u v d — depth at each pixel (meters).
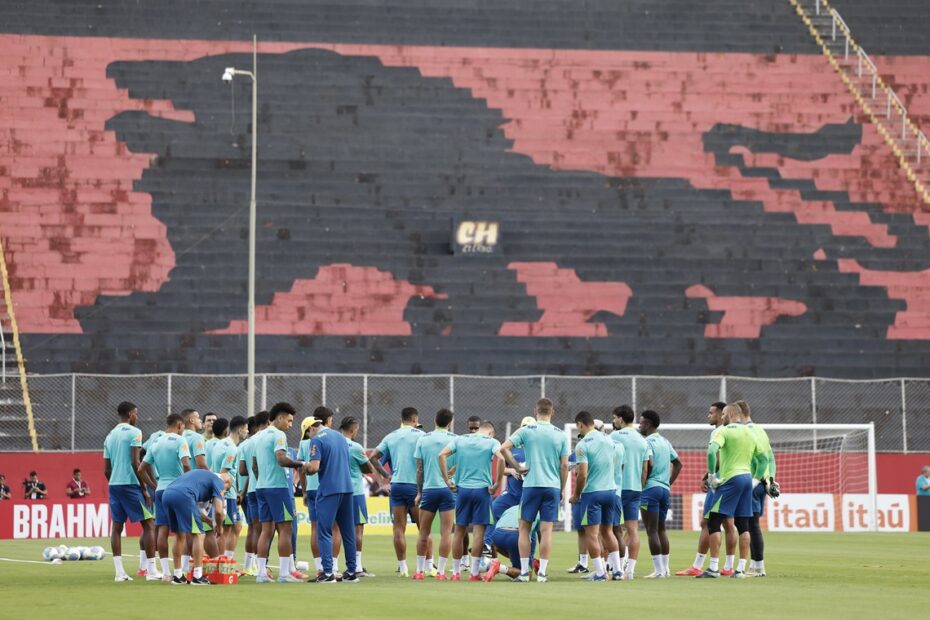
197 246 168.00
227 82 187.38
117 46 189.12
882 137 193.62
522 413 150.88
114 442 71.69
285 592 60.22
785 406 156.00
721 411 73.50
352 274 166.50
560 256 171.75
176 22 192.62
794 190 185.75
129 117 182.00
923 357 164.50
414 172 182.12
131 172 175.75
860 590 61.53
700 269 172.25
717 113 194.50
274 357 155.75
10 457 126.88
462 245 170.12
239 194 174.88
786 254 176.12
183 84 186.62
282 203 173.75
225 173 177.88
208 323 159.50
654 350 161.88
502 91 193.25
